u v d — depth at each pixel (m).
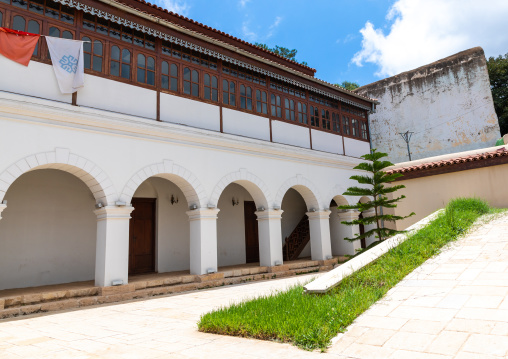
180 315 6.23
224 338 4.45
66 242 9.88
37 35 7.94
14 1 7.86
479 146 19.39
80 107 8.19
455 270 5.72
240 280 10.33
